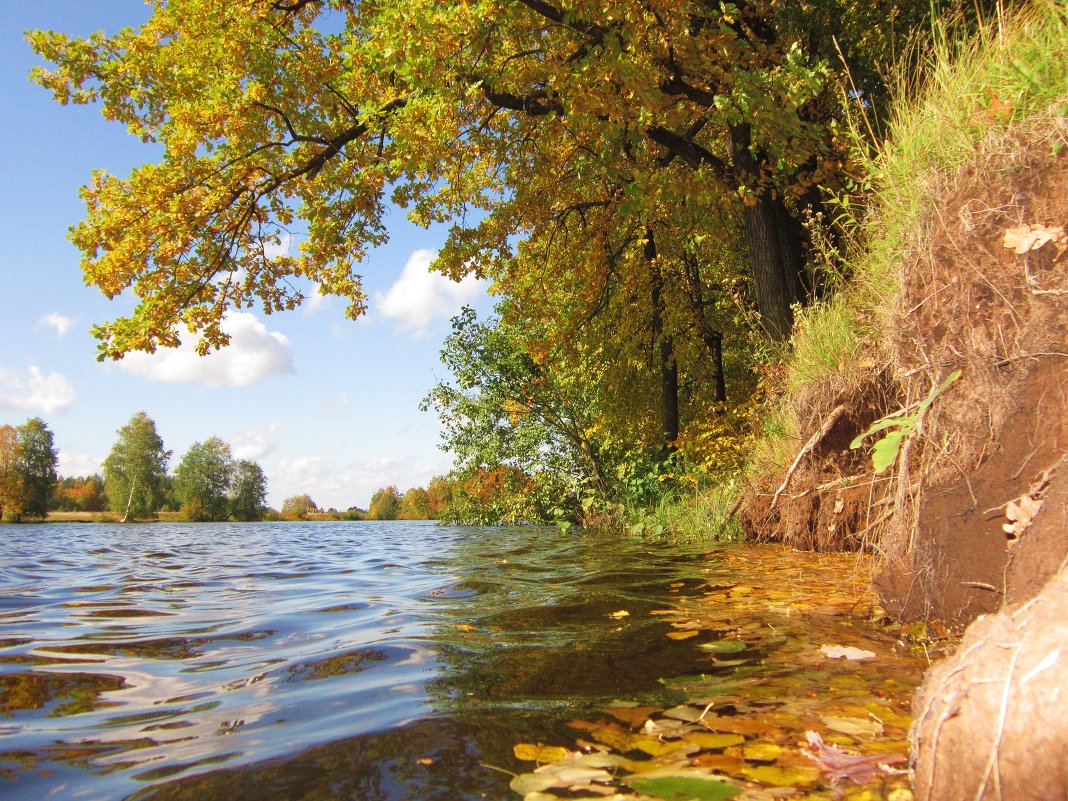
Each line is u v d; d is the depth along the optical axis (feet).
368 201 34.04
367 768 5.02
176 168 30.96
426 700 6.77
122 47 30.66
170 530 96.89
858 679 7.11
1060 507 6.65
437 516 75.87
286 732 5.88
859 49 30.78
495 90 29.19
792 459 21.93
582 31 29.17
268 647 9.65
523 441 59.21
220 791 4.65
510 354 57.98
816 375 19.77
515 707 6.48
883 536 13.06
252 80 31.50
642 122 27.66
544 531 49.39
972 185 10.45
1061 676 3.77
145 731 5.98
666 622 10.60
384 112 30.17
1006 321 9.30
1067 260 8.79
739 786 4.60
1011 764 3.69
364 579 19.03
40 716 6.49
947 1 18.03
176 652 9.38
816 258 21.38
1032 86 10.52
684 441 37.17
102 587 17.85
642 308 48.08
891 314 12.05
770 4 31.81
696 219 35.70
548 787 4.63
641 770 4.90
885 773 4.78
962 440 9.53
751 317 36.78
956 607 8.66
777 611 11.02
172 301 32.01
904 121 13.73
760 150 31.55
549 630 10.32
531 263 45.01
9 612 13.37
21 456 219.82
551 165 38.96
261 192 33.53
